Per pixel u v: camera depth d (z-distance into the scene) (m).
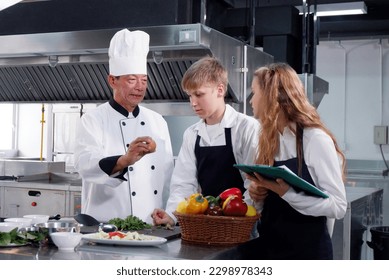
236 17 5.10
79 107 6.02
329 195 2.12
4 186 4.93
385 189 6.00
